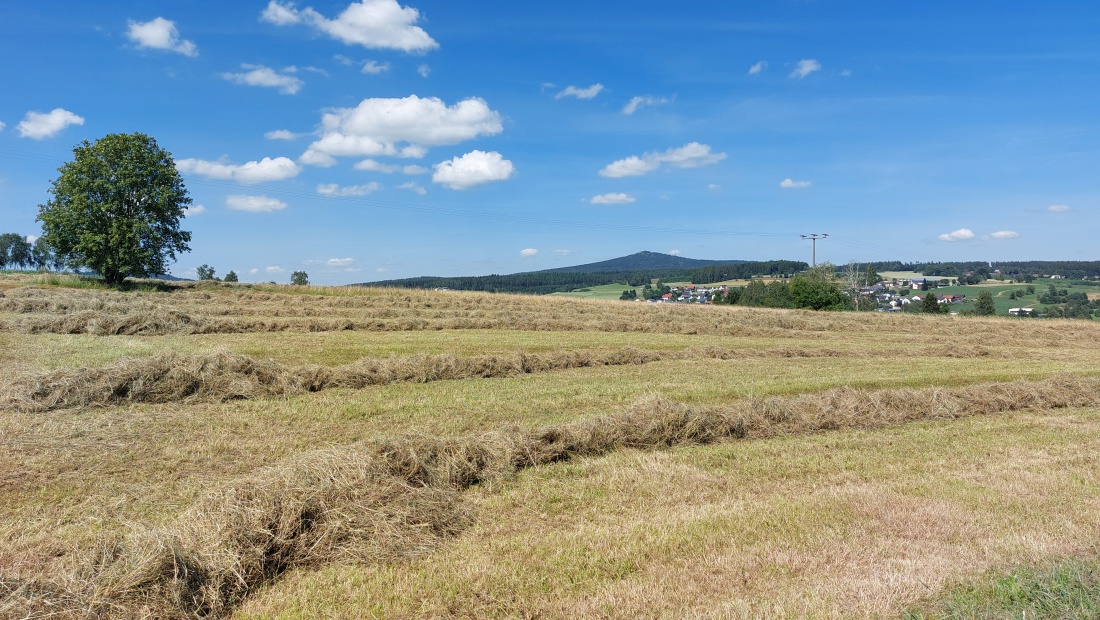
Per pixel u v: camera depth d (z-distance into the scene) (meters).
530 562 5.35
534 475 7.73
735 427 10.03
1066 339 32.84
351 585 4.96
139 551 4.74
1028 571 5.10
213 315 27.33
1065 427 10.98
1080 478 7.75
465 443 7.77
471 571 5.18
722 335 30.02
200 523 5.25
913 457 8.73
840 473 7.95
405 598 4.75
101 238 40.59
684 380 15.19
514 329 28.86
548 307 39.31
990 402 12.62
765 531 6.01
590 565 5.29
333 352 18.19
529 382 14.42
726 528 6.07
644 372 16.55
